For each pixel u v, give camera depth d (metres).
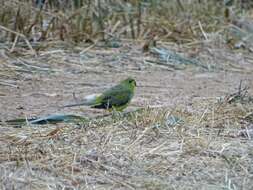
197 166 8.87
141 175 8.54
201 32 18.70
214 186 8.34
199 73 15.91
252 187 8.38
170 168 8.76
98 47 16.61
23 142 9.30
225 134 9.99
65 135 9.56
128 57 16.22
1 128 10.00
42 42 16.19
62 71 14.72
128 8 18.69
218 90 13.84
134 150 9.16
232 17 20.25
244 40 18.94
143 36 17.56
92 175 8.45
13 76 13.97
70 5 18.30
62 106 11.70
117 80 14.36
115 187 8.20
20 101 12.05
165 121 10.24
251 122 10.60
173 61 16.52
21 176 8.30
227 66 16.89
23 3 17.25
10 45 15.73
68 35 16.70
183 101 12.23
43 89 13.12
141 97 12.62
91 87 13.52
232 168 8.86
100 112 11.23
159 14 19.09
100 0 18.67
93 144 9.27
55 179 8.29
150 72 15.55
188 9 19.62
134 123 10.12
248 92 13.30
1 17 16.61
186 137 9.70
